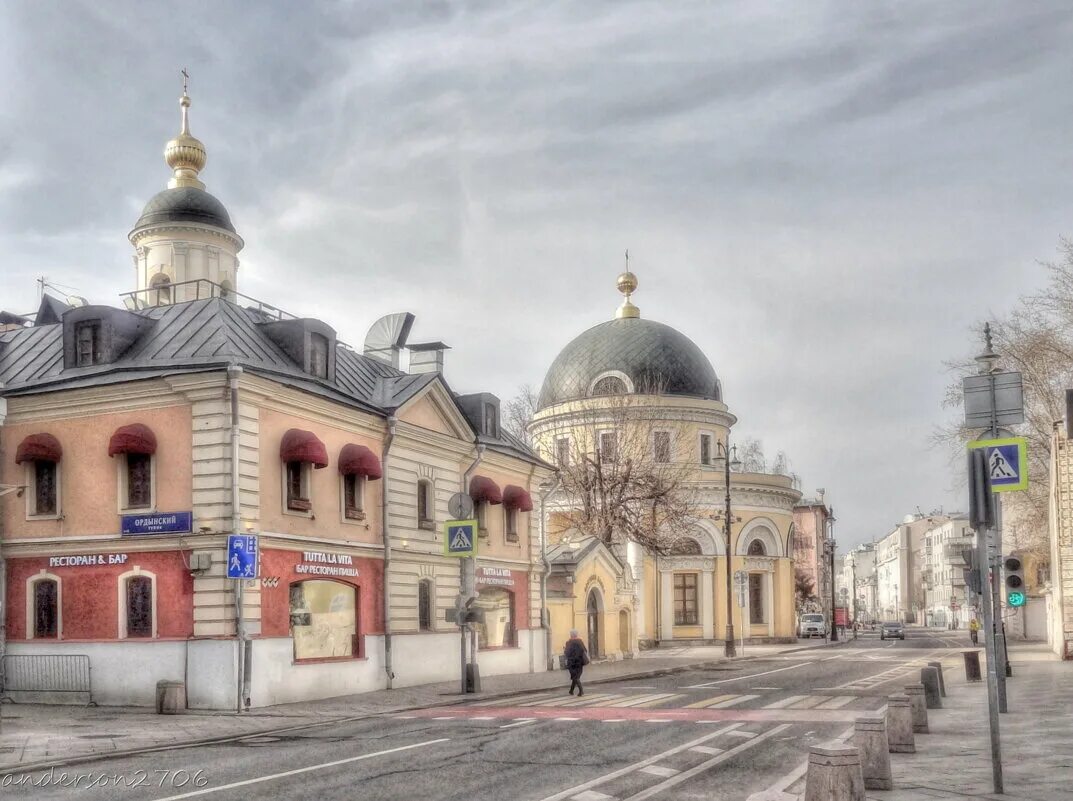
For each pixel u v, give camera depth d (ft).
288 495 88.89
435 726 68.59
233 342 89.25
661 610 214.07
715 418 221.87
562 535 187.73
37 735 64.90
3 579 89.71
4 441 91.25
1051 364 148.36
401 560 104.27
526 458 130.62
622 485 174.09
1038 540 195.83
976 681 101.81
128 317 91.66
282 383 86.89
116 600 85.87
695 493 210.18
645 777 46.65
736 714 74.54
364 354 124.47
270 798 42.04
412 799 41.47
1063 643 137.18
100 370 88.74
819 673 123.95
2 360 97.25
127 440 83.82
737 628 215.92
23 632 88.84
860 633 372.58
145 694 83.25
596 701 87.45
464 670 95.40
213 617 81.92
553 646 135.54
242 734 66.59
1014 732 60.03
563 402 219.20
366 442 100.89
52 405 89.20
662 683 110.32
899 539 619.26
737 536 219.20
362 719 75.41
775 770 48.52
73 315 91.20
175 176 141.28
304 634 90.63
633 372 220.64
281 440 88.38
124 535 85.25
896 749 51.78
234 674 80.69
